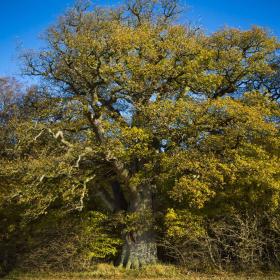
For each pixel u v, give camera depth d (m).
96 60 26.69
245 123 25.23
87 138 28.98
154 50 28.03
